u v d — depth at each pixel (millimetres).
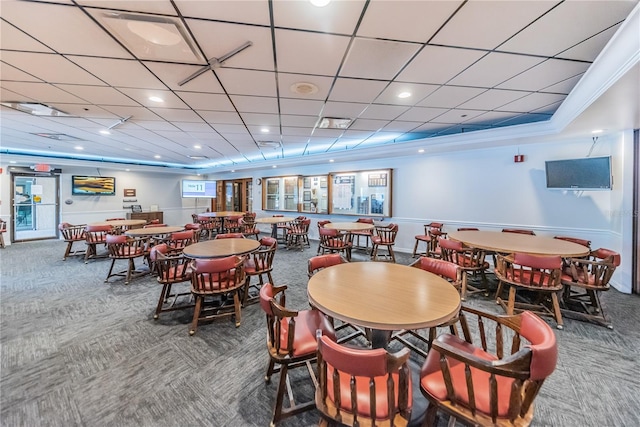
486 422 1020
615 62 1842
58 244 6988
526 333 1256
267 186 8672
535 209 4406
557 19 1654
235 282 2535
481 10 1576
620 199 3514
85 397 1691
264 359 2090
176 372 1932
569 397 1670
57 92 2852
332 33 1817
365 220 6023
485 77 2482
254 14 1621
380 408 1075
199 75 2445
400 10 1581
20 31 1776
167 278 2758
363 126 4285
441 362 1110
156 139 5301
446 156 5336
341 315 1308
